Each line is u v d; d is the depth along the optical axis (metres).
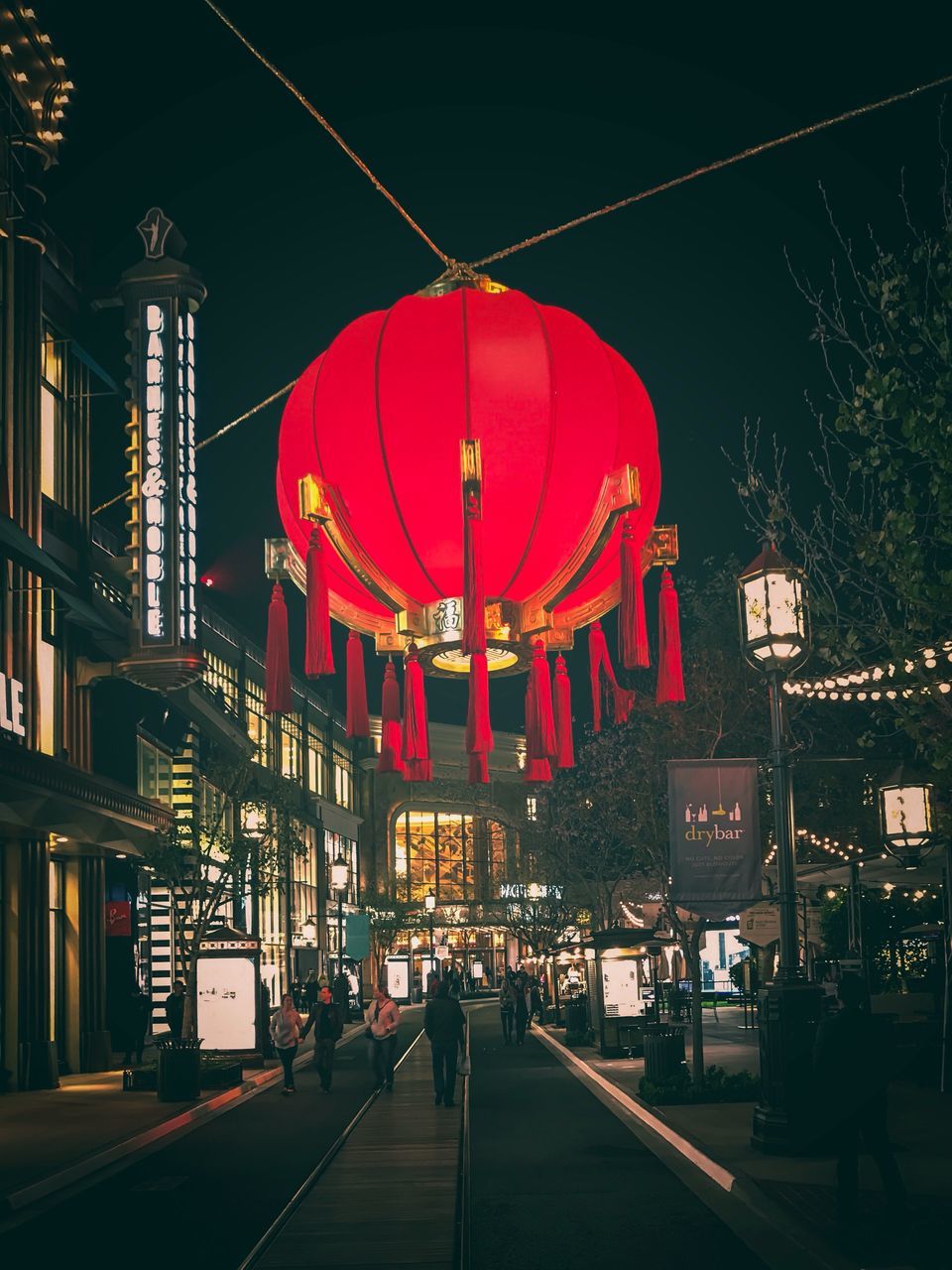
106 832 26.30
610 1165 14.39
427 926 86.50
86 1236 10.86
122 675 26.86
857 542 10.84
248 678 61.78
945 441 10.13
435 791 94.06
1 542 21.36
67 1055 28.61
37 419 26.59
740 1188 11.91
